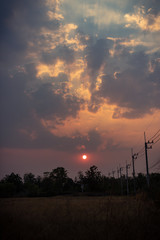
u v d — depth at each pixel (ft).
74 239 30.19
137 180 301.43
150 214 36.63
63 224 37.86
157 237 29.73
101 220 36.68
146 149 163.43
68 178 448.65
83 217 42.68
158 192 67.97
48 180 395.75
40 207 68.59
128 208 39.42
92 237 29.96
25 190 360.89
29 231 33.04
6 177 360.89
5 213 40.55
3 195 264.93
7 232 30.66
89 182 362.53
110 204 38.68
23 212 50.96
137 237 29.01
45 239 30.27
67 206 50.49
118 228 31.35
